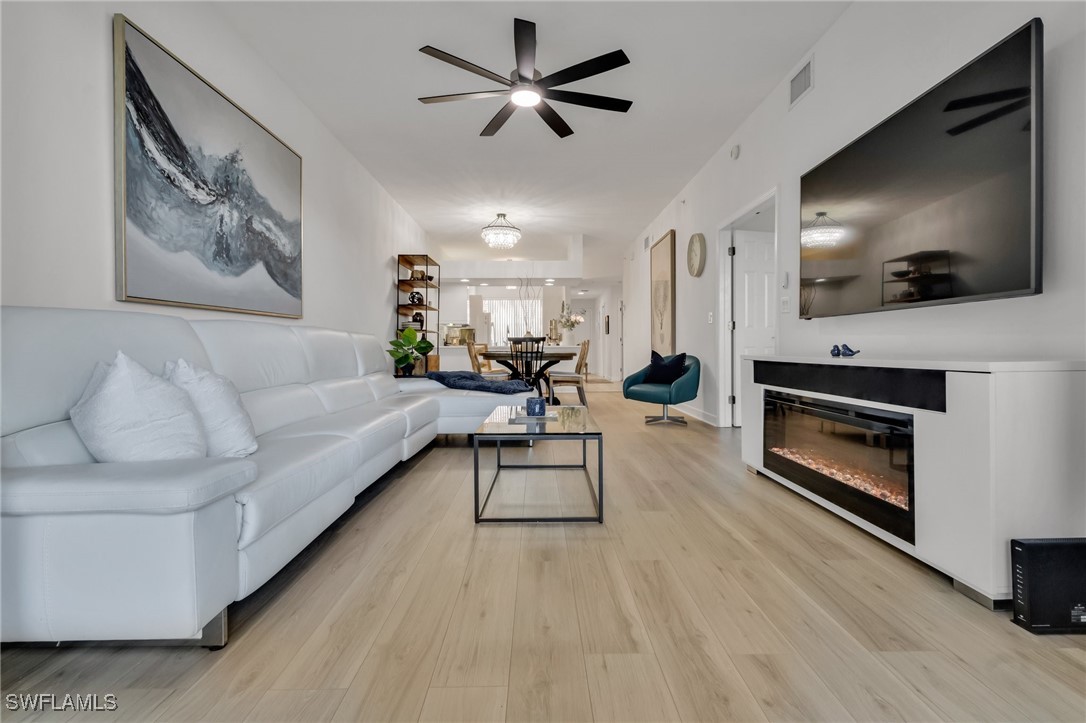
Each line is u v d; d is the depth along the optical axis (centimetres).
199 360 205
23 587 118
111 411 138
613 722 102
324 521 190
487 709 106
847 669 118
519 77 268
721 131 418
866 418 198
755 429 295
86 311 163
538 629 137
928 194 198
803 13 273
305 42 296
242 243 284
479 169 503
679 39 295
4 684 114
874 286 231
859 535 205
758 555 185
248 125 289
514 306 1288
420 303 639
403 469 325
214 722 102
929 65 214
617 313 1291
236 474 130
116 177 199
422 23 279
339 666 121
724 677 116
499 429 232
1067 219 156
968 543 149
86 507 114
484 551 191
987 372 141
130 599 118
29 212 167
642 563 179
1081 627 132
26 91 166
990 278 171
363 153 462
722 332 466
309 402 282
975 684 112
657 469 318
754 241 464
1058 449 143
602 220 700
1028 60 157
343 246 446
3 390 128
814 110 301
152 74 216
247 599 154
